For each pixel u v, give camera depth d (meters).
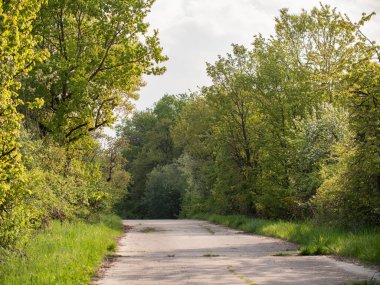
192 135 62.91
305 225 23.25
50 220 19.33
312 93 32.06
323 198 21.52
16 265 10.65
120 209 95.38
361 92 17.52
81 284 10.02
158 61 29.33
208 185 58.97
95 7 26.84
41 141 19.64
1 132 9.96
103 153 38.22
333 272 12.05
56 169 22.03
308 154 28.34
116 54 28.89
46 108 27.16
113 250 18.45
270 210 34.78
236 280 10.97
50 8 26.31
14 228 11.23
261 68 37.81
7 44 9.55
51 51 28.41
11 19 9.63
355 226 20.22
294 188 29.16
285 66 37.22
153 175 88.69
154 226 39.75
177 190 86.75
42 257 11.76
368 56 17.33
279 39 39.84
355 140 19.02
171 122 97.69
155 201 87.06
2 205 11.12
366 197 19.67
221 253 17.66
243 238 25.14
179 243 22.41
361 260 14.18
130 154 106.81
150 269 13.03
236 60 40.97
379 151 17.47
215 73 41.34
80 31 28.45
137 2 27.91
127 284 10.55
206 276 11.67
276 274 11.86
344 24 18.14
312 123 29.33
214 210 55.84
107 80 28.66
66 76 25.61
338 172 21.64
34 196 15.57
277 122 36.91
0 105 9.58
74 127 29.19
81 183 25.06
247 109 41.97
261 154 40.78
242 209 43.88
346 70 17.83
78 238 16.77
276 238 24.34
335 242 16.98
